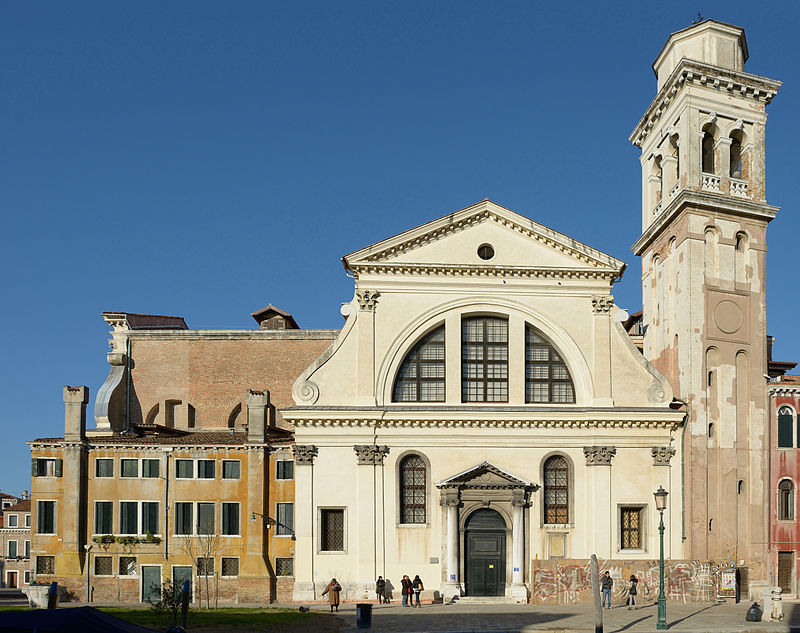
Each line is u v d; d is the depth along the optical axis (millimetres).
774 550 48062
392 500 46812
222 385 58281
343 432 47312
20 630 20359
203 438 51000
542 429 47938
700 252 49531
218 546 48094
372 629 34562
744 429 49000
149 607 42125
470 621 37250
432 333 49281
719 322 49344
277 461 49125
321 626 35625
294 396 47594
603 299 49625
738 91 51719
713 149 52219
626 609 42375
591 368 49031
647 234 54688
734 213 50656
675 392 49969
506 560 46875
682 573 45531
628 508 47844
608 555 46781
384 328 48562
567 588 44719
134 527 48469
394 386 48500
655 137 55688
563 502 47781
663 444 48281
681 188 50719
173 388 58469
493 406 47781
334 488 46844
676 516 47625
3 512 97125
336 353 48250
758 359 49906
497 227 49844
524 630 34219
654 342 53844
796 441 49594
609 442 48031
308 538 46219
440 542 46625
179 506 48656
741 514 47969
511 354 48875
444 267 48906
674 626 35875
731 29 52719
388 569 46219
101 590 47750
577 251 49500
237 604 46406
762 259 51125
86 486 48625
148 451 49062
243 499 48500
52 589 39562
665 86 52594
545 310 49438
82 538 48094
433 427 47594
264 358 58438
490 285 49281
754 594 46906
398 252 49125
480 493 47000
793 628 35375
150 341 59188
